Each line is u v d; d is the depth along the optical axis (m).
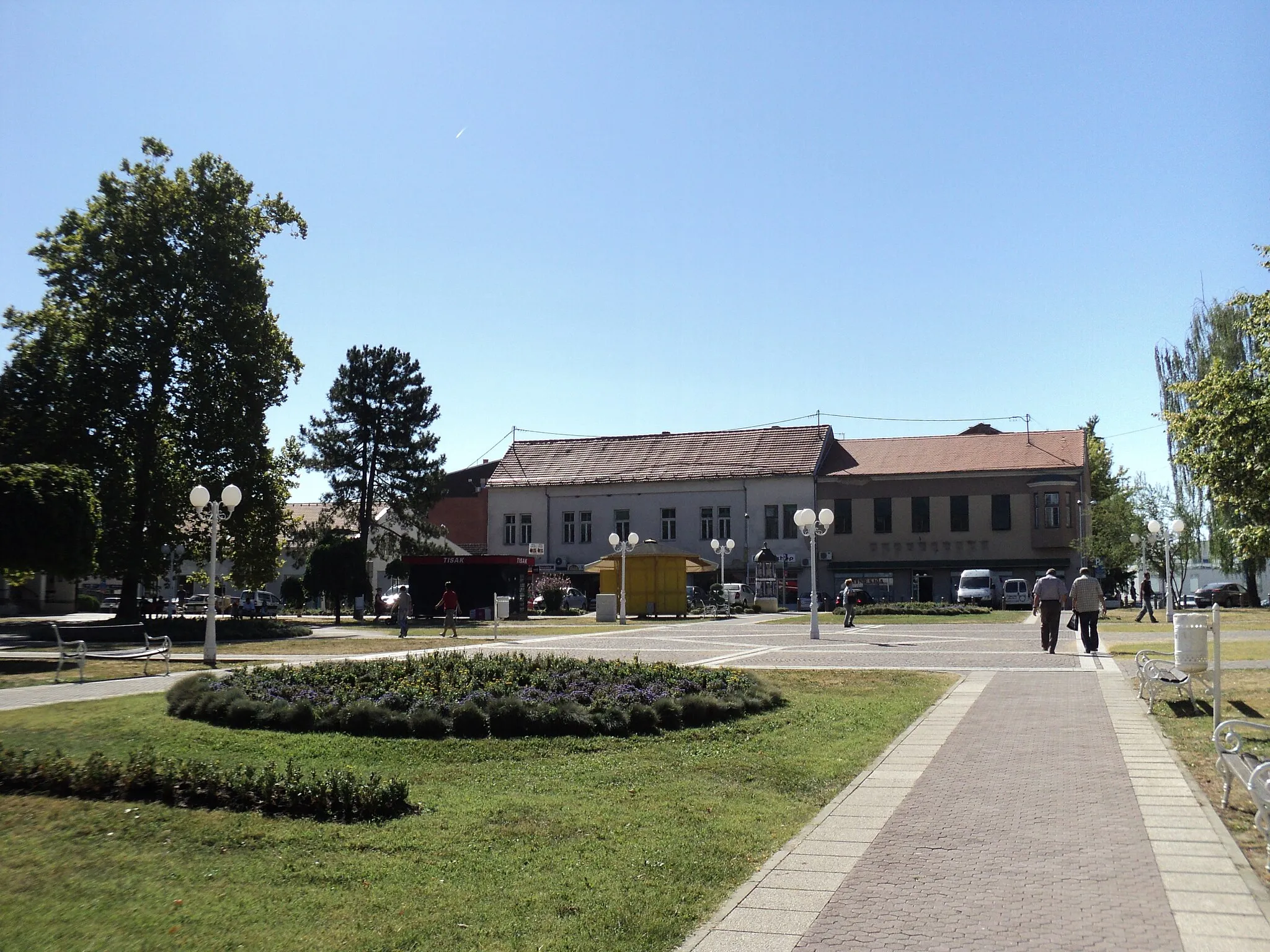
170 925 6.13
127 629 20.16
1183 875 6.61
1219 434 12.20
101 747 11.76
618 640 30.98
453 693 13.60
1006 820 8.12
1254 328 12.81
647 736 12.44
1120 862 6.93
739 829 8.16
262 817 8.53
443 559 48.88
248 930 6.05
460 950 5.73
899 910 6.12
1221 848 7.21
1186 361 52.56
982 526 63.78
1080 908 6.03
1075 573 62.19
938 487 64.81
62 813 8.61
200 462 39.03
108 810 8.68
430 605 49.12
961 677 18.17
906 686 16.95
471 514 84.62
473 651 25.16
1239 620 38.81
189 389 38.53
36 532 25.86
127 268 36.94
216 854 7.58
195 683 14.56
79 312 37.34
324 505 61.50
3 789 9.35
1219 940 5.48
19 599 58.50
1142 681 14.26
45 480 26.56
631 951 5.64
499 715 12.54
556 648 27.34
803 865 7.11
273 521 40.72
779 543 67.50
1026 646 25.86
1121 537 52.88
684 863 7.21
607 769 10.68
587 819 8.52
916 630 34.88
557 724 12.58
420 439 60.09
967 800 8.82
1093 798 8.74
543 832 8.12
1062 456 63.75
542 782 10.16
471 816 8.63
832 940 5.66
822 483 67.12
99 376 36.25
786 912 6.15
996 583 58.44
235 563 41.75
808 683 17.56
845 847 7.50
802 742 11.89
